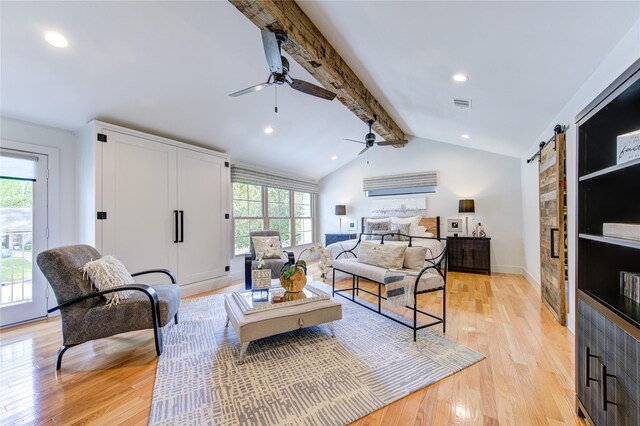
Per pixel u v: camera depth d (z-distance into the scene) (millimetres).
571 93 2422
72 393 1775
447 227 5789
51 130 3174
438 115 4008
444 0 1651
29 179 3020
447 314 3092
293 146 5348
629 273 1346
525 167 4719
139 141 3455
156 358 2193
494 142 4598
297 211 6969
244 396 1714
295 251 6812
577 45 1776
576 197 1485
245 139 4559
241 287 4484
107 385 1855
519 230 5184
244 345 2127
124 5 2061
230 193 4785
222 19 2352
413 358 2148
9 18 1977
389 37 2271
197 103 3379
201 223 4195
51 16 2021
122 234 3270
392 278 2715
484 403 1641
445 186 5844
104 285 2227
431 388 1791
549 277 3180
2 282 2855
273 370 1997
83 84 2662
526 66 2137
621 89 1115
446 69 2516
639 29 1526
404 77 3006
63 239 3236
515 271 5188
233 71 3004
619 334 1135
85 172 3193
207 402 1663
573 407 1595
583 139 1460
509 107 2986
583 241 1471
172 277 2967
